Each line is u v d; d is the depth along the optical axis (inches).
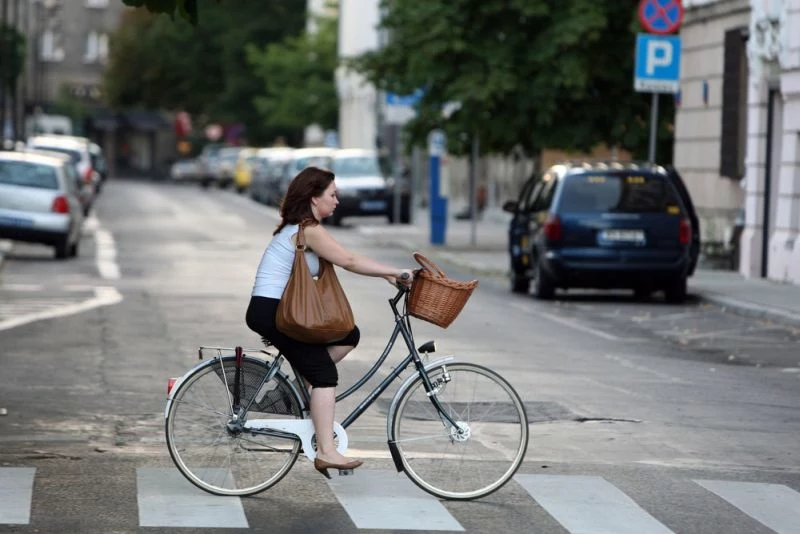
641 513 758.5
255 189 5816.9
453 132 2950.3
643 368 1332.4
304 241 764.6
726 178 2650.1
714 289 2122.3
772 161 2391.7
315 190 767.7
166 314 1721.2
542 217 2005.4
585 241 1957.4
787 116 2320.4
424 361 800.3
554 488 813.2
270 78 7568.9
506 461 789.2
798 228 2314.2
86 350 1385.3
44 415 1031.0
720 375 1300.4
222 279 2266.2
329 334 759.7
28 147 4397.1
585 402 1120.8
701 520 748.0
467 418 789.9
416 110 3051.2
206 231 3705.7
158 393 1136.2
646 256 1955.0
